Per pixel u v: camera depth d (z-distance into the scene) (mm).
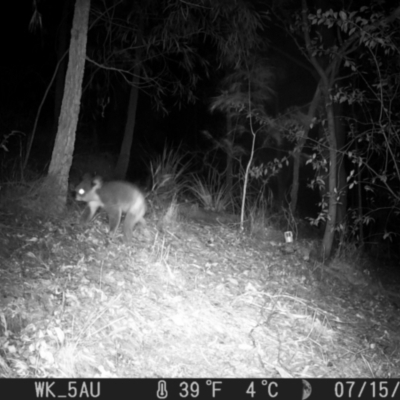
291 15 13008
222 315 8227
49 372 6156
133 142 17484
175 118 19578
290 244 11680
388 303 11523
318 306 9734
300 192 20547
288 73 16500
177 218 11008
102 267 8297
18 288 7145
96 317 7117
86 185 9219
